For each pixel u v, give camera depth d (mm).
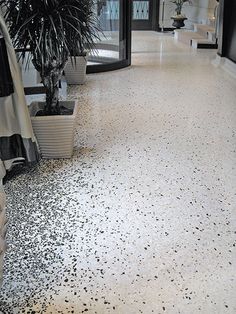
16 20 2621
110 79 5754
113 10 6105
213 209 2305
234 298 1634
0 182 2301
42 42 2617
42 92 4121
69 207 2326
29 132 2623
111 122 3859
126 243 1991
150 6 11453
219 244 1982
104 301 1623
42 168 2840
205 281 1729
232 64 6043
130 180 2662
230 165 2896
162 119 3943
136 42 9602
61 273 1787
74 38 2750
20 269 1812
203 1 10055
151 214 2252
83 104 4473
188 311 1564
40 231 2094
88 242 2002
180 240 2016
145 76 5953
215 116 4027
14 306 1601
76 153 3109
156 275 1768
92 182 2633
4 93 2449
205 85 5348
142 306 1594
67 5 2650
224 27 6348
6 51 2393
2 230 1414
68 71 5254
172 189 2541
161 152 3133
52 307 1596
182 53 8055
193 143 3318
